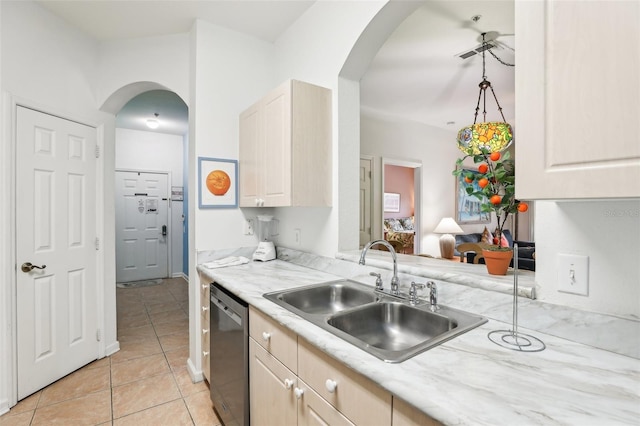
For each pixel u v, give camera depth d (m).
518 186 0.77
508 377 0.78
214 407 1.89
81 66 2.38
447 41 2.66
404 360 0.86
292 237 2.37
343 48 1.87
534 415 0.64
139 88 2.64
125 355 2.61
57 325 2.20
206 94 2.31
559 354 0.89
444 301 1.31
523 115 0.75
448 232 4.93
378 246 3.84
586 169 0.66
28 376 2.01
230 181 2.41
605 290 0.91
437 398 0.69
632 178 0.60
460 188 5.60
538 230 1.05
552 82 0.71
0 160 1.85
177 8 2.15
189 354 2.51
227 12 2.21
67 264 2.27
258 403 1.42
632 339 0.86
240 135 2.41
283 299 1.52
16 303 1.94
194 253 2.30
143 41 2.52
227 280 1.78
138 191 5.25
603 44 0.63
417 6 1.60
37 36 2.05
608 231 0.90
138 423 1.80
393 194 6.60
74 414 1.86
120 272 5.11
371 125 4.54
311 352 1.08
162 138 5.43
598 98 0.64
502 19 2.35
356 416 0.89
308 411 1.09
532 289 1.05
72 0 2.04
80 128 2.38
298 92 1.81
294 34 2.33
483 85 3.02
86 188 2.43
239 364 1.54
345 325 1.26
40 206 2.08
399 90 3.72
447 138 5.45
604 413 0.65
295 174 1.79
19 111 1.95
